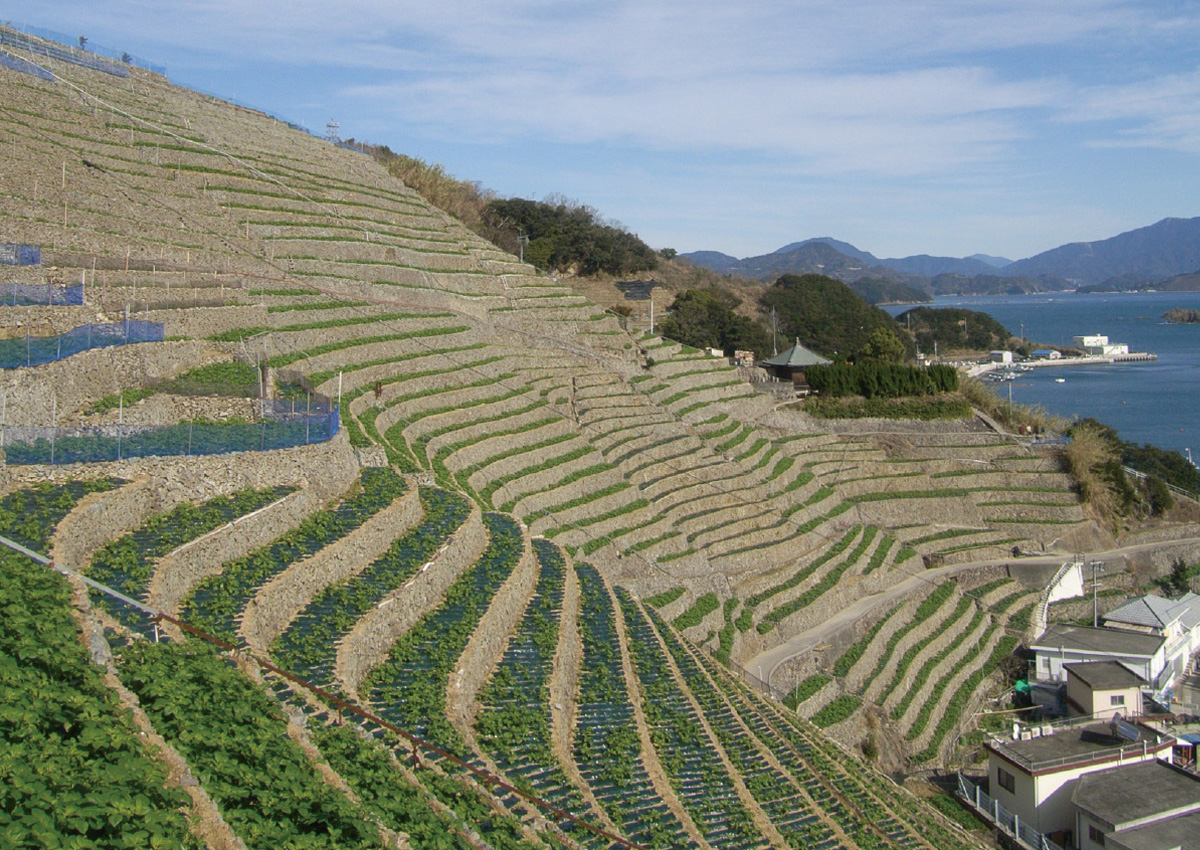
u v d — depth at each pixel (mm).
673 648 37750
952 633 61094
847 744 46938
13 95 58312
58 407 32531
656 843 23578
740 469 64812
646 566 48375
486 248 84375
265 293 51000
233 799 15078
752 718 35188
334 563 28969
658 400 69812
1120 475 81812
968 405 90250
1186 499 87938
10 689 14742
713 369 83250
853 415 86000
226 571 26344
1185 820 41031
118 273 44312
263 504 30094
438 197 103125
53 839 11961
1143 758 46094
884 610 58125
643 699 32031
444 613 30188
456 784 20703
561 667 30406
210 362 41344
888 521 72250
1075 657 59781
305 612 26609
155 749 15164
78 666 16625
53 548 22734
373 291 61656
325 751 18641
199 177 62969
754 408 80438
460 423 50656
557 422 57531
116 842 12641
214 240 55938
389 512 33219
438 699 24672
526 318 73500
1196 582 78062
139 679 17484
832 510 68250
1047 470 81875
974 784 47531
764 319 149125
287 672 22031
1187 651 66000
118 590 22688
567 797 23766
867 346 106125
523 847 19312
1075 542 76062
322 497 33469
